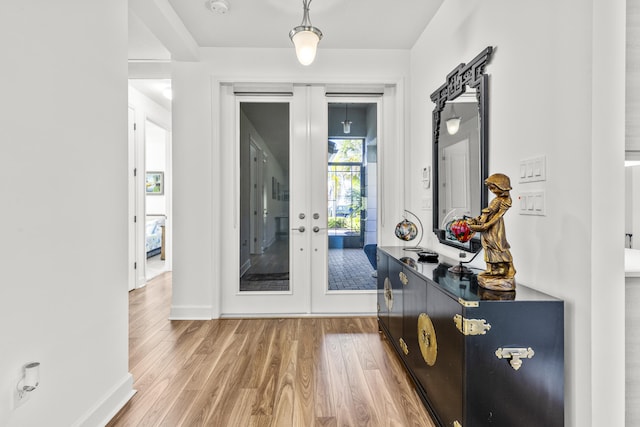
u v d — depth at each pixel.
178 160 3.26
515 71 1.67
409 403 1.85
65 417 1.45
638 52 1.31
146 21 2.58
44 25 1.35
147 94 4.67
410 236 2.63
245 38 3.12
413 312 1.99
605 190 1.23
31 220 1.29
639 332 1.30
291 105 3.41
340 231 3.47
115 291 1.84
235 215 3.39
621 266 1.24
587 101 1.24
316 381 2.09
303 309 3.44
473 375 1.29
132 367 2.28
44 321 1.34
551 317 1.31
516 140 1.67
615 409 1.25
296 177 3.43
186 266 3.28
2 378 1.16
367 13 2.73
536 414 1.31
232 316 3.38
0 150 1.16
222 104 3.37
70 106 1.50
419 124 3.14
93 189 1.66
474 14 2.10
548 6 1.43
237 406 1.83
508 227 1.75
